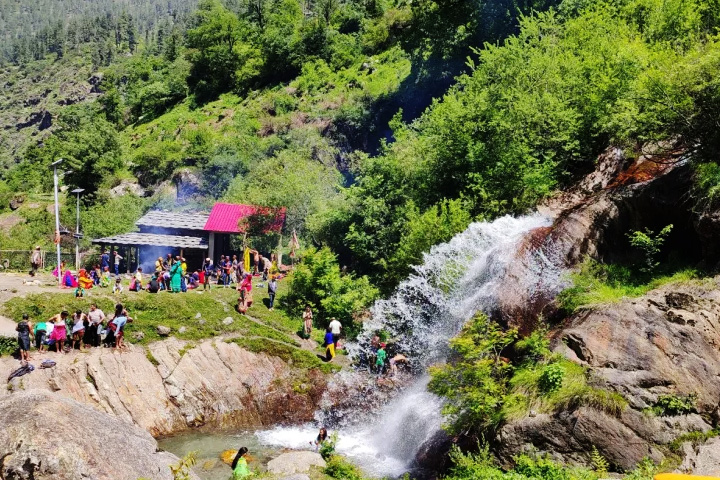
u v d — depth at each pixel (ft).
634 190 65.82
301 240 130.62
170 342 86.38
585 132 84.07
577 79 87.86
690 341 51.39
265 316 96.53
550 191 82.43
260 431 78.38
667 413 49.78
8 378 74.33
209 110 271.90
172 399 80.59
